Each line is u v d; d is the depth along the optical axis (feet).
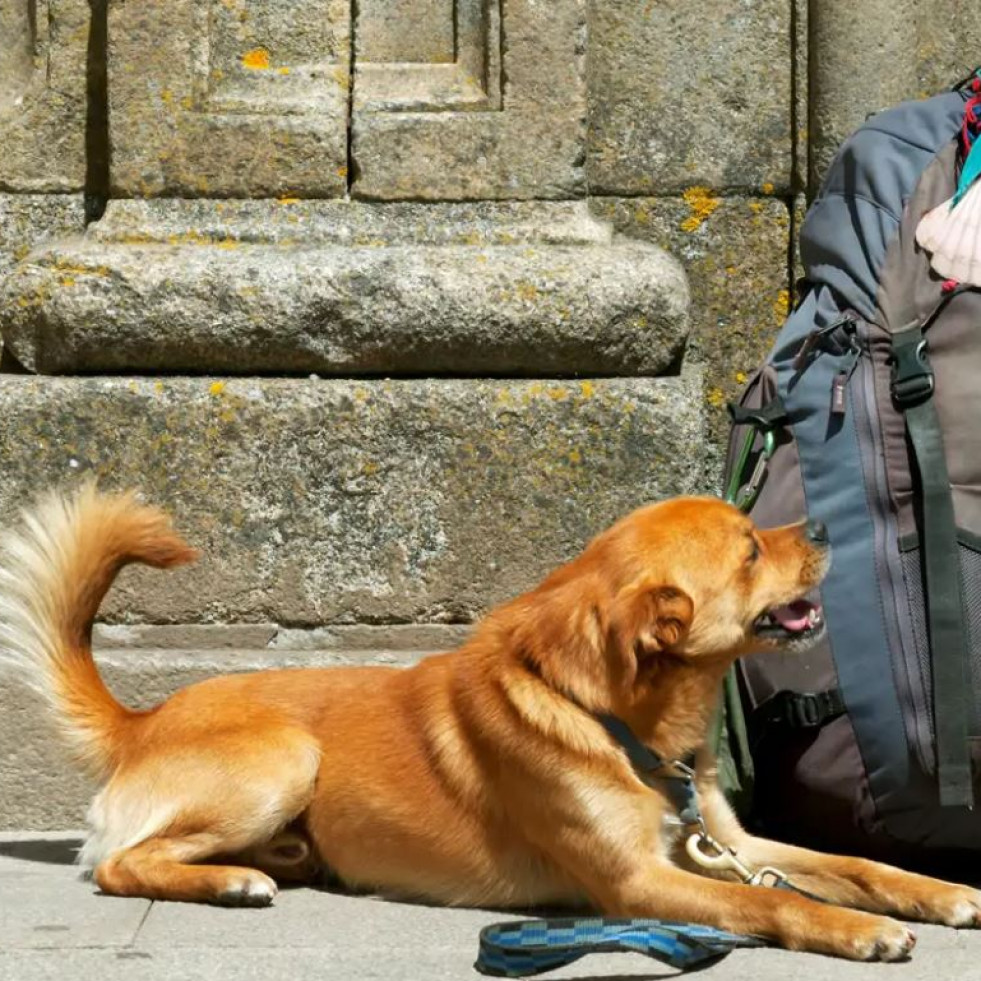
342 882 23.67
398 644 28.32
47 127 30.71
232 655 27.66
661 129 31.01
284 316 28.17
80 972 19.16
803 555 22.24
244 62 29.73
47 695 24.09
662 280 28.68
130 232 29.19
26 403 27.94
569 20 29.66
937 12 31.32
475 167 29.66
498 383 28.43
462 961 19.71
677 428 28.22
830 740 22.98
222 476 28.12
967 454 22.95
